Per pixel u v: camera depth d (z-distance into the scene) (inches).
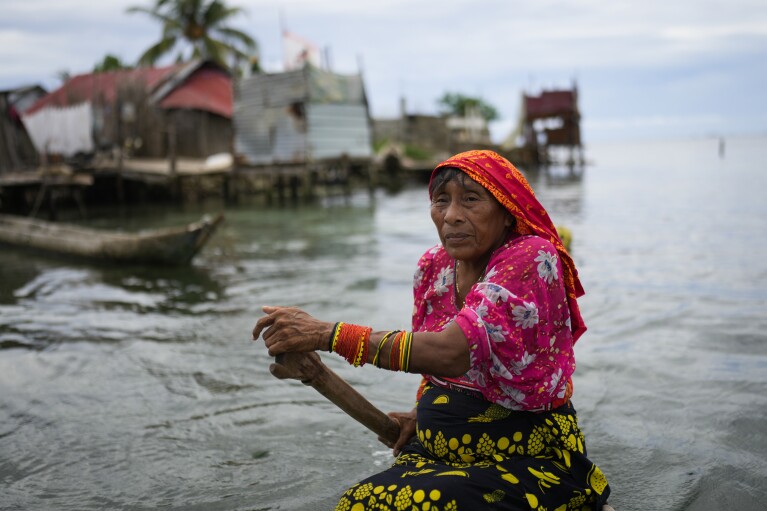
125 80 928.9
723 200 605.9
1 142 872.9
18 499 95.7
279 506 92.4
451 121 1784.0
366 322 194.1
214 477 101.3
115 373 152.6
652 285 233.6
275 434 116.3
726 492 91.2
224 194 845.8
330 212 669.3
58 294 257.9
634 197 702.5
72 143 830.5
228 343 175.8
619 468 99.5
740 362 144.5
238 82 841.5
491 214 68.8
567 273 71.6
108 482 100.5
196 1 1290.6
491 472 67.3
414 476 67.4
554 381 68.8
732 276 245.1
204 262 330.6
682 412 118.7
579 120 1546.5
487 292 65.9
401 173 1199.6
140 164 879.1
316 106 788.0
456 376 66.0
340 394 79.4
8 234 386.9
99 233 332.5
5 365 161.3
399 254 341.4
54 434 118.6
